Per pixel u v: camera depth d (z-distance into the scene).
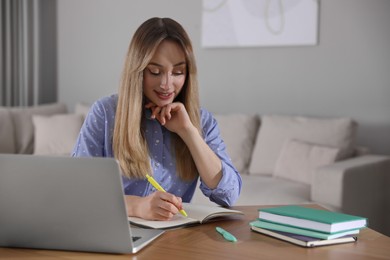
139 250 1.22
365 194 3.26
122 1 4.73
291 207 1.44
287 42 4.02
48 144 4.37
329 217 1.32
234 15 4.20
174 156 1.64
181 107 1.54
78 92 5.07
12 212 1.20
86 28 4.96
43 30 5.17
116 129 1.55
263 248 1.24
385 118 3.76
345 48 3.85
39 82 5.20
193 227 1.41
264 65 4.15
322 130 3.60
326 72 3.93
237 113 4.29
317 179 3.09
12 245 1.24
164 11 4.54
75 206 1.17
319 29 3.93
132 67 1.49
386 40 3.73
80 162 1.14
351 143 3.56
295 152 3.50
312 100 3.99
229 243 1.28
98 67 4.93
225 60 4.30
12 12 5.10
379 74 3.76
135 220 1.42
